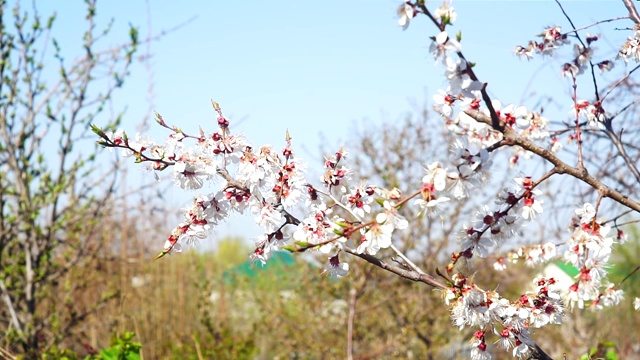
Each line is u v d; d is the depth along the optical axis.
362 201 2.63
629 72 3.12
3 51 6.06
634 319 9.12
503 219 2.44
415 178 8.00
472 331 7.66
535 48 3.08
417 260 7.70
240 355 8.11
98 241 7.50
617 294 3.38
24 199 6.04
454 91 2.28
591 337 8.84
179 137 2.69
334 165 2.78
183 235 2.69
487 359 2.54
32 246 6.30
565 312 2.64
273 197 2.65
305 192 2.71
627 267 10.61
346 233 2.32
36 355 5.65
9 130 6.11
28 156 6.14
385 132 8.19
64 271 6.40
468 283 2.55
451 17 2.21
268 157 2.67
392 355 7.87
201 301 8.98
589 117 3.09
